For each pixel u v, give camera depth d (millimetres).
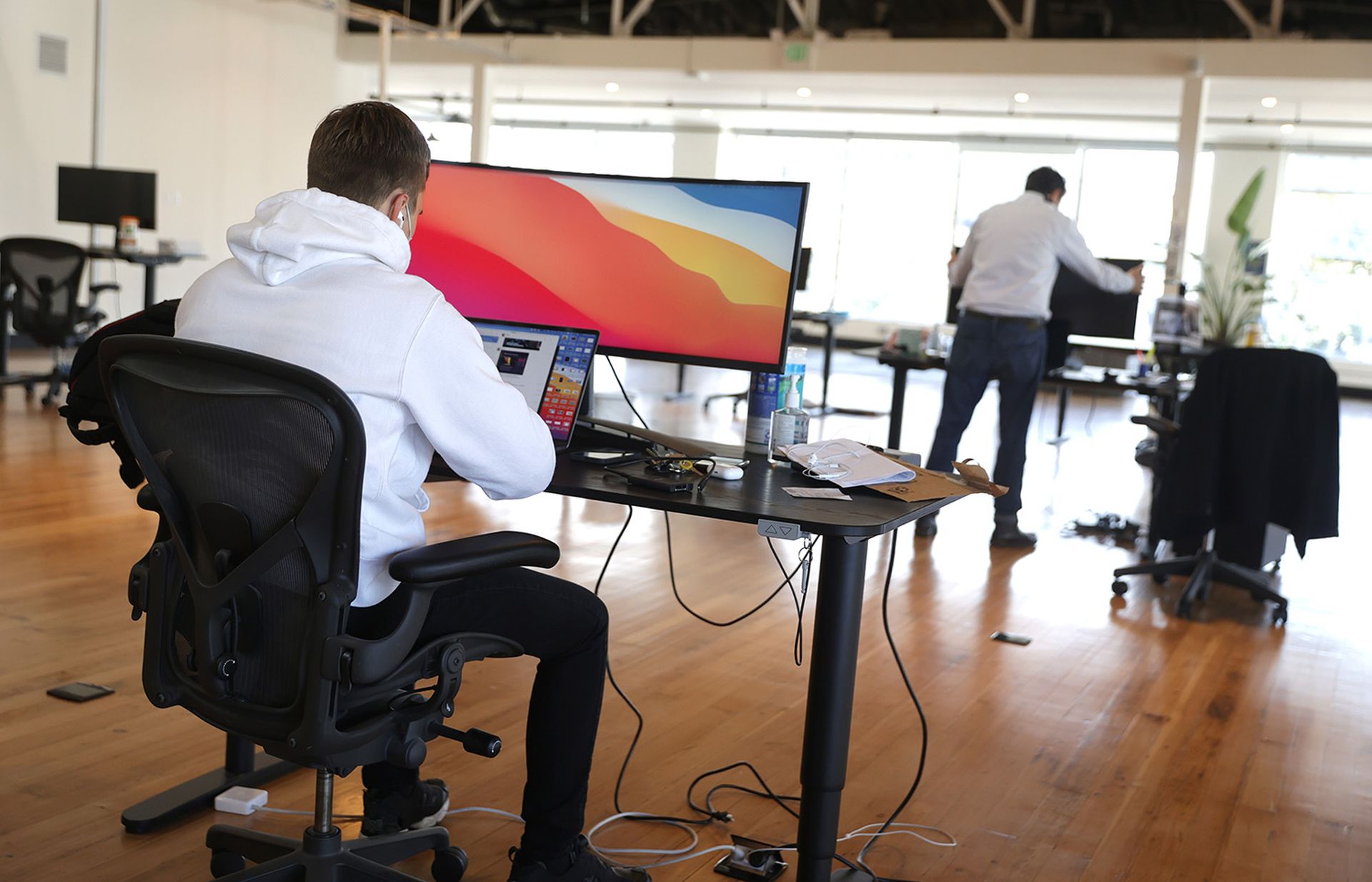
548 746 1833
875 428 8625
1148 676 3494
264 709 1523
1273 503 4086
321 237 1483
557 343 2238
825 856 1963
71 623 3273
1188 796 2623
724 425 8219
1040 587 4535
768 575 4402
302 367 1393
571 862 1871
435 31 11094
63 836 2117
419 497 1671
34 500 4680
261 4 11297
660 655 3395
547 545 1636
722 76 11438
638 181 2434
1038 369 5141
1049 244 4984
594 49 11414
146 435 1556
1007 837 2369
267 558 1475
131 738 2559
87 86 9758
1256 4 10383
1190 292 13320
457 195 2570
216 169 11070
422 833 1965
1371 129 12047
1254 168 13836
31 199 9422
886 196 15656
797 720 2943
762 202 2332
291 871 1663
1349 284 13727
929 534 5355
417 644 1618
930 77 10602
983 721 3020
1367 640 4043
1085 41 9836
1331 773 2803
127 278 10461
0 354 7609
